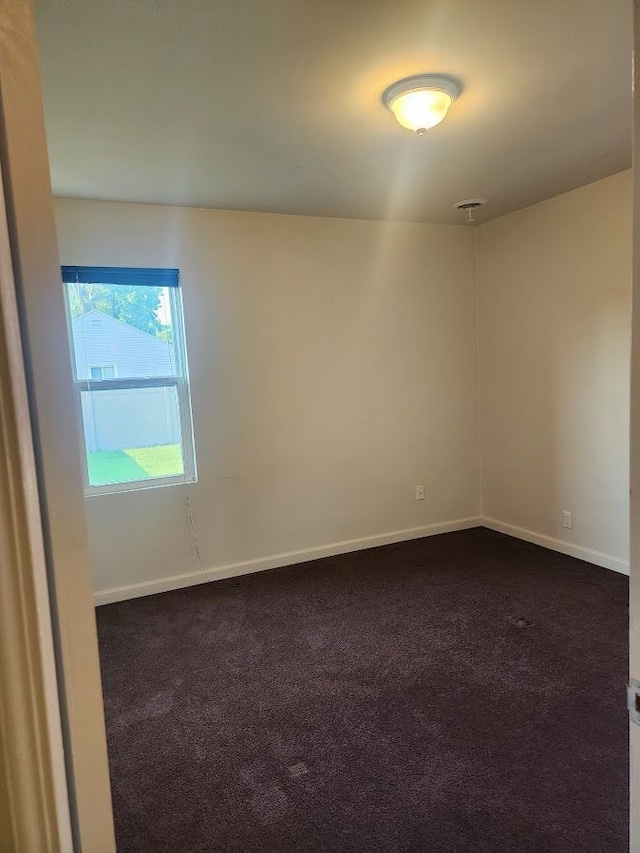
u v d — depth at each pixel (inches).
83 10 61.5
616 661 101.3
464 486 182.7
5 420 23.4
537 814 68.1
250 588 142.4
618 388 137.0
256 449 151.5
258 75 77.1
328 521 163.0
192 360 141.9
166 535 142.7
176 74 76.2
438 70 77.9
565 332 149.2
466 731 83.9
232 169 113.0
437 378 174.9
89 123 90.1
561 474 155.3
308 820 68.8
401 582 142.3
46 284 25.0
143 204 134.1
